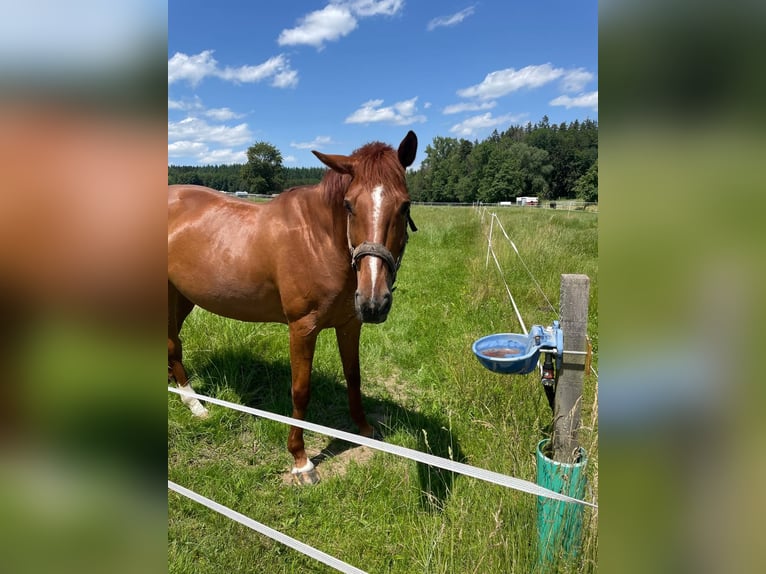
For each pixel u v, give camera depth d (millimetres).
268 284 3057
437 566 1983
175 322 3684
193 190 3580
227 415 3482
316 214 2750
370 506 2592
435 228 14766
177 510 2510
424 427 3361
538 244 8648
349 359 3295
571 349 1791
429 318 5785
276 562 2207
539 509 1882
